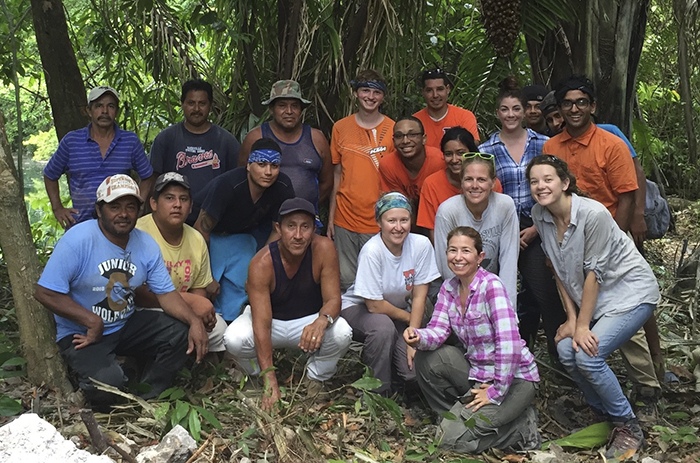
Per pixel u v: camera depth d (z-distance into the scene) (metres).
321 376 4.54
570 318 4.17
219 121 6.57
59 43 5.72
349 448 3.96
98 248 4.08
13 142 12.02
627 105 6.40
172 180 4.40
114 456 3.58
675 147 12.21
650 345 4.72
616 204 4.60
